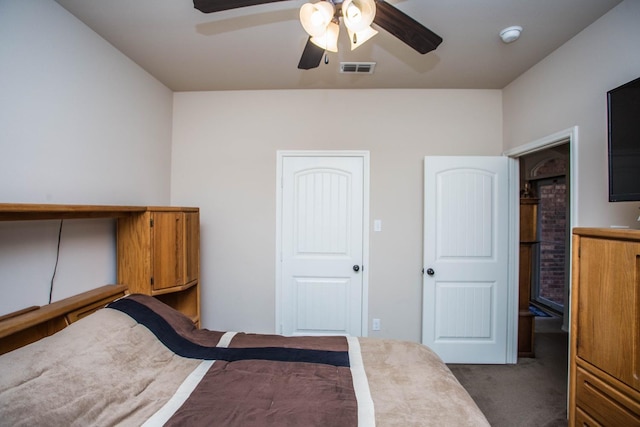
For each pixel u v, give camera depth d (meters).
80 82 1.67
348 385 1.16
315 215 2.66
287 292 2.68
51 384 0.92
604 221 1.61
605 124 1.61
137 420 0.94
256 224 2.68
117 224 1.96
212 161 2.68
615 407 1.08
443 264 2.53
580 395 1.23
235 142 2.67
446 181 2.51
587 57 1.71
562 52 1.91
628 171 1.27
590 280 1.19
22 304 1.36
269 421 0.94
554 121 1.98
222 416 0.96
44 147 1.46
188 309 2.36
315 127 2.64
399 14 1.22
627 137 1.28
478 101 2.60
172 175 2.68
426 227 2.53
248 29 1.77
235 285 2.68
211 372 1.23
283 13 1.63
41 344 1.05
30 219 1.34
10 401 0.81
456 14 1.61
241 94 2.66
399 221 2.63
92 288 1.79
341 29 1.75
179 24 1.72
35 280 1.43
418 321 2.62
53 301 1.52
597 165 1.65
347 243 2.65
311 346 1.49
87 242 1.76
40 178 1.44
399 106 2.62
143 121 2.26
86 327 1.22
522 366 2.48
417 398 1.08
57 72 1.53
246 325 2.69
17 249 1.34
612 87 1.56
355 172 2.64
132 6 1.56
